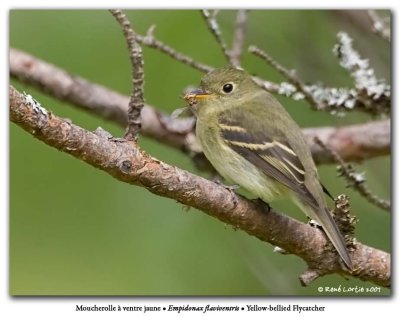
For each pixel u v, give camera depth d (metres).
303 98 11.13
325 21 13.24
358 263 8.94
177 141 12.47
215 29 11.16
